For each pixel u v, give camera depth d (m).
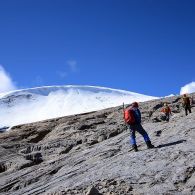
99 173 14.67
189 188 11.50
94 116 45.53
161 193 11.39
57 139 32.91
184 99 29.23
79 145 27.45
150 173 13.17
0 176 22.73
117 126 31.47
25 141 40.97
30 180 18.88
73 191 12.62
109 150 19.20
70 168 18.39
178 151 14.85
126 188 12.02
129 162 15.01
